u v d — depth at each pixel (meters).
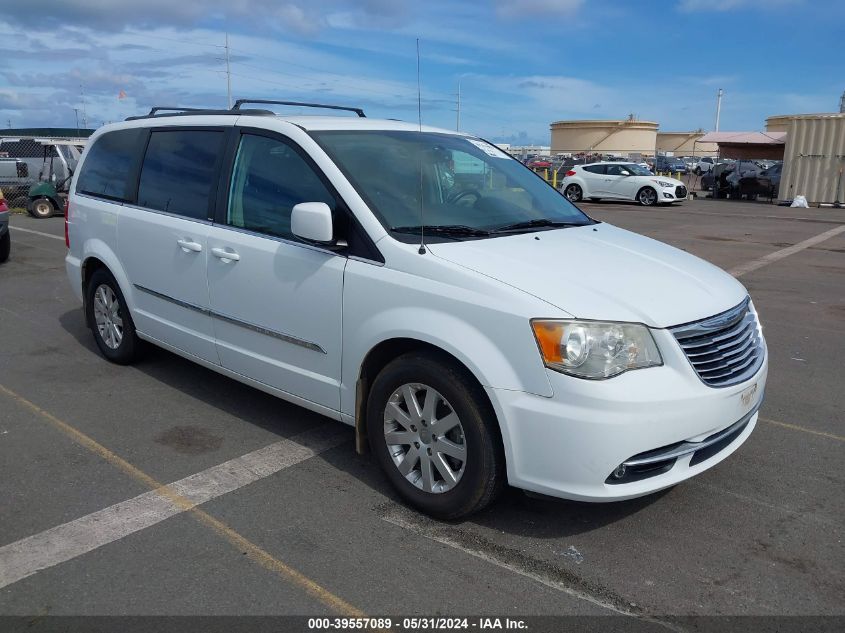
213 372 5.57
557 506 3.63
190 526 3.40
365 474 3.95
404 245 3.47
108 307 5.60
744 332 3.53
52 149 17.33
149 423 4.59
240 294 4.23
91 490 3.72
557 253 3.63
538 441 3.04
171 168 4.90
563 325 2.98
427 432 3.42
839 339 6.88
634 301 3.17
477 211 4.09
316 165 3.88
